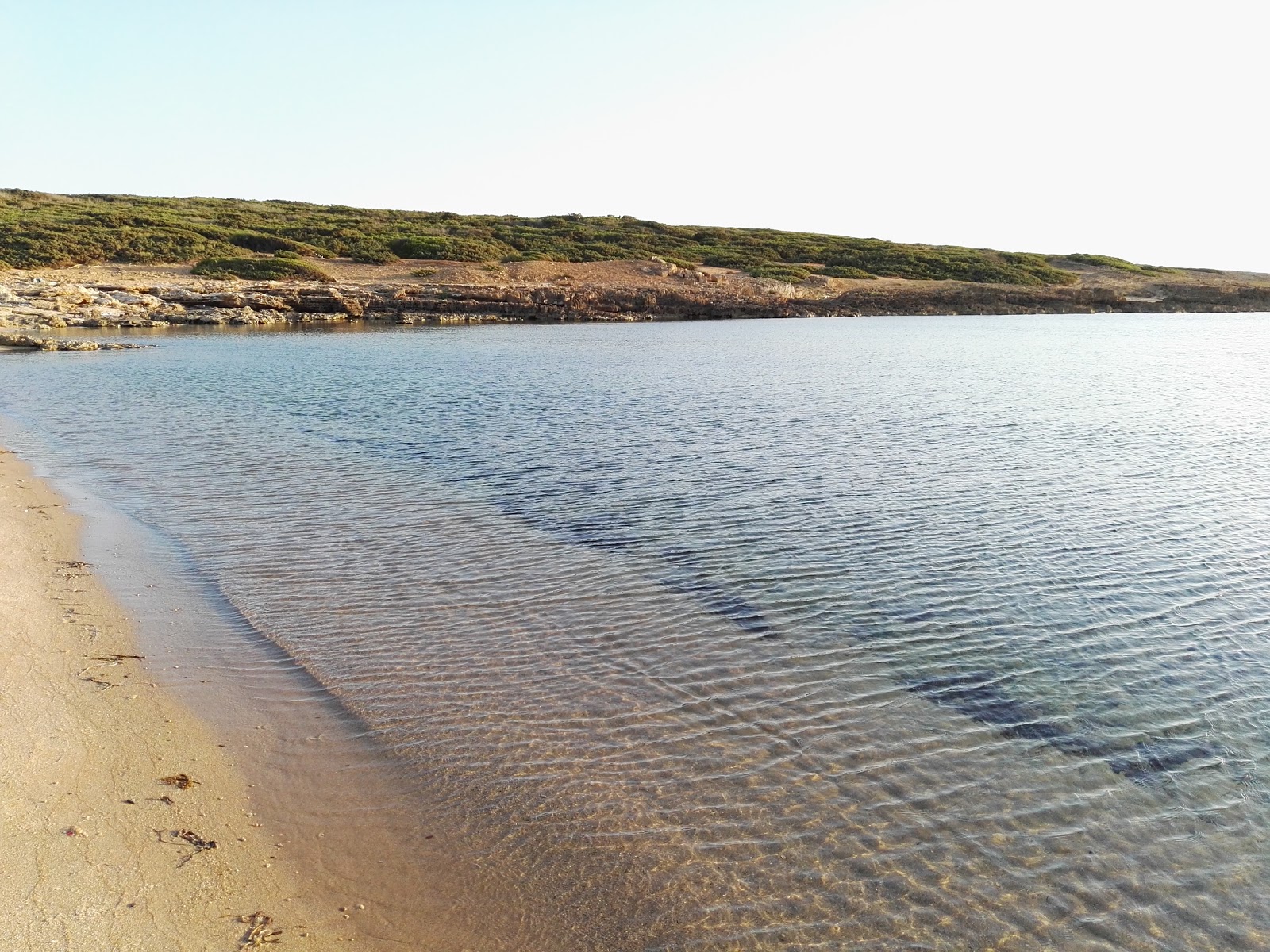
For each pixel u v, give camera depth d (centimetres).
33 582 1273
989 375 3947
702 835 744
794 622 1199
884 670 1059
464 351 5003
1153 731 928
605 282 8806
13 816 723
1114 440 2423
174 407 2958
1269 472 2045
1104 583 1348
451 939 623
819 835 746
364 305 7381
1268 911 671
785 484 1934
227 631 1135
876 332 6838
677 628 1176
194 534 1545
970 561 1444
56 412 2845
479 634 1145
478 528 1609
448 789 803
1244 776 847
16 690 945
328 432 2539
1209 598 1288
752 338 6144
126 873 666
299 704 952
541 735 898
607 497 1825
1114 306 9619
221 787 791
